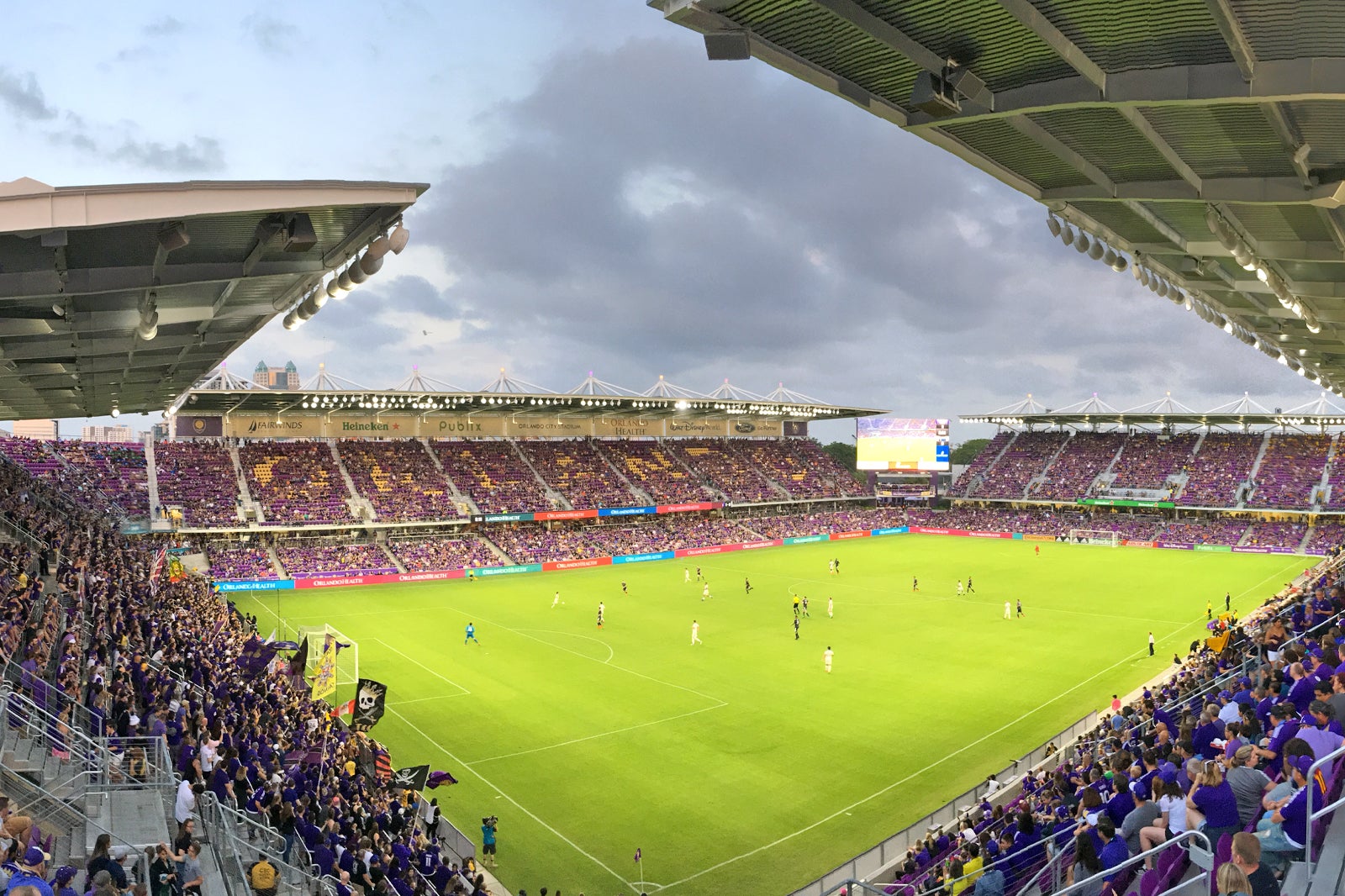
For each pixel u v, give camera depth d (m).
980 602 71.81
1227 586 78.19
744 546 108.56
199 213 14.27
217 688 29.84
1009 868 17.11
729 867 27.28
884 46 9.98
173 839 16.16
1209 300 27.95
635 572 89.44
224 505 83.94
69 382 38.03
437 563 85.38
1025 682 47.41
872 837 29.05
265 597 72.38
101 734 20.09
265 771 23.19
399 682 47.81
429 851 24.53
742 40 9.48
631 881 26.42
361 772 30.30
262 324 28.98
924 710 42.38
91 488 78.81
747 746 37.66
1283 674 16.95
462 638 58.53
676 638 58.59
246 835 18.66
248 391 76.88
